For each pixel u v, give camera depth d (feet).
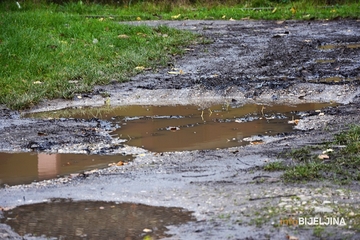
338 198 31.22
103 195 32.83
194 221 29.04
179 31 93.40
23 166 38.55
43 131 46.68
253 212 29.68
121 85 62.80
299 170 35.04
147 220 29.40
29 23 89.56
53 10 123.54
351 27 98.43
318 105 53.72
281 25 104.06
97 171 36.99
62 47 76.07
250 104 54.95
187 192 32.76
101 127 47.98
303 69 67.15
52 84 61.26
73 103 56.65
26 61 68.33
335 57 73.56
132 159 39.47
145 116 51.55
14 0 128.06
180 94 58.90
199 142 43.16
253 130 46.14
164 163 38.11
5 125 48.83
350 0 129.70
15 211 30.94
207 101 56.59
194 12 123.54
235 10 122.01
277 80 62.49
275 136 44.09
